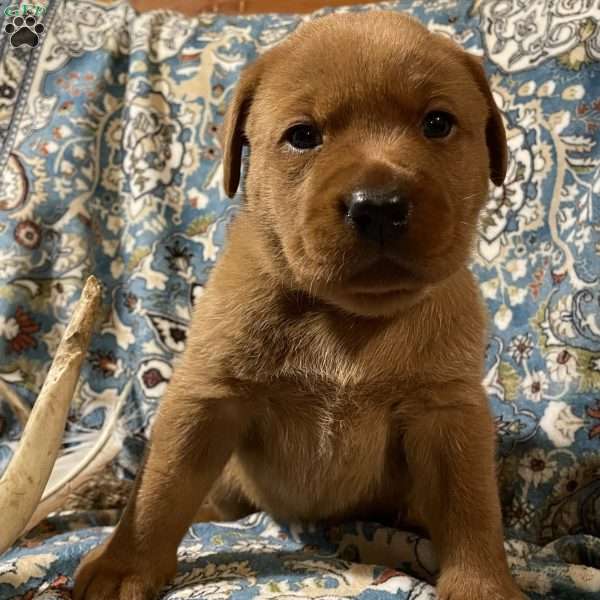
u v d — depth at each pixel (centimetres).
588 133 40
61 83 49
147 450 29
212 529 34
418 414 29
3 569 28
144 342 44
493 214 41
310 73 26
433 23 46
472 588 26
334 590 26
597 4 42
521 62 43
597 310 38
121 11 52
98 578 26
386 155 24
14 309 44
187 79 48
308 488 32
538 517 36
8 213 45
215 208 46
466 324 29
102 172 48
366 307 25
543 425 37
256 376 29
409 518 34
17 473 24
